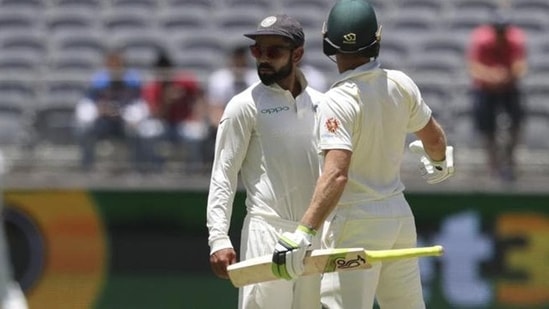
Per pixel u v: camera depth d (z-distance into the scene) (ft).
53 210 126.31
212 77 127.34
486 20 168.55
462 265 124.47
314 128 72.38
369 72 65.51
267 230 72.02
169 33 167.22
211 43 164.76
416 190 124.36
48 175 127.95
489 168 127.75
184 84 127.44
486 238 124.26
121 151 127.95
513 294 124.16
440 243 124.57
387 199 66.28
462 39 164.35
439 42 163.43
